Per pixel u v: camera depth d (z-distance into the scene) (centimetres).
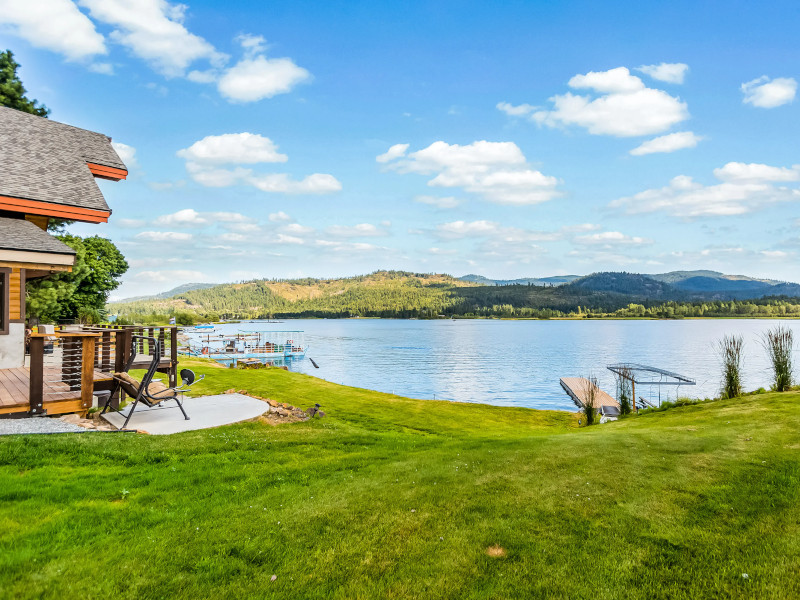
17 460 613
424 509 506
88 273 3169
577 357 7356
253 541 432
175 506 512
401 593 357
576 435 966
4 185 1242
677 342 10406
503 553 412
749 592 341
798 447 646
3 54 2627
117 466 643
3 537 412
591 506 503
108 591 346
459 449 823
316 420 1163
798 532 413
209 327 11356
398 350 8744
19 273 1183
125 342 1123
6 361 1148
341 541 435
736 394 1348
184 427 948
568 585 362
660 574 372
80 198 1358
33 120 1628
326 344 10294
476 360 7000
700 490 527
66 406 879
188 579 368
